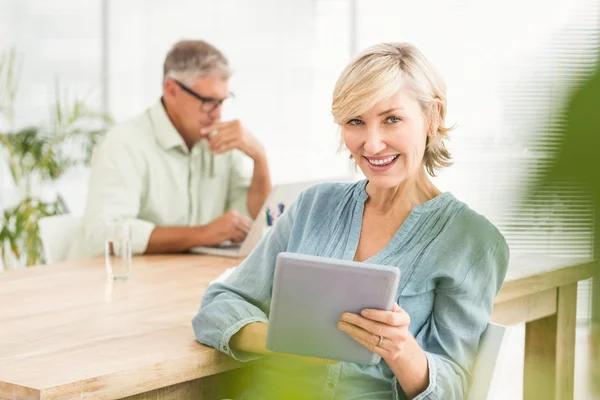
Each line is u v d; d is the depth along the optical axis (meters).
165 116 2.57
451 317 1.31
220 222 2.37
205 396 1.44
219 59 2.54
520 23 3.47
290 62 4.09
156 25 4.30
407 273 1.32
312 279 1.12
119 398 1.23
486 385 1.31
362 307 1.12
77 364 1.22
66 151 4.27
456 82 3.61
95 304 1.69
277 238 1.49
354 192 1.45
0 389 1.13
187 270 2.11
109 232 1.95
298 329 1.16
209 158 2.67
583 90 0.13
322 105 4.05
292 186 2.39
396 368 1.23
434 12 3.71
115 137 2.51
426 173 1.43
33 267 2.15
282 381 0.37
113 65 4.37
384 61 1.28
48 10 4.34
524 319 1.86
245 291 1.44
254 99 4.15
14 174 4.02
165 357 1.27
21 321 1.54
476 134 3.54
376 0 3.88
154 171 2.54
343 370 1.33
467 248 1.31
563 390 2.00
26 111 4.34
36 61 4.34
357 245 1.40
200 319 1.36
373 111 1.29
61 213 4.02
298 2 4.05
